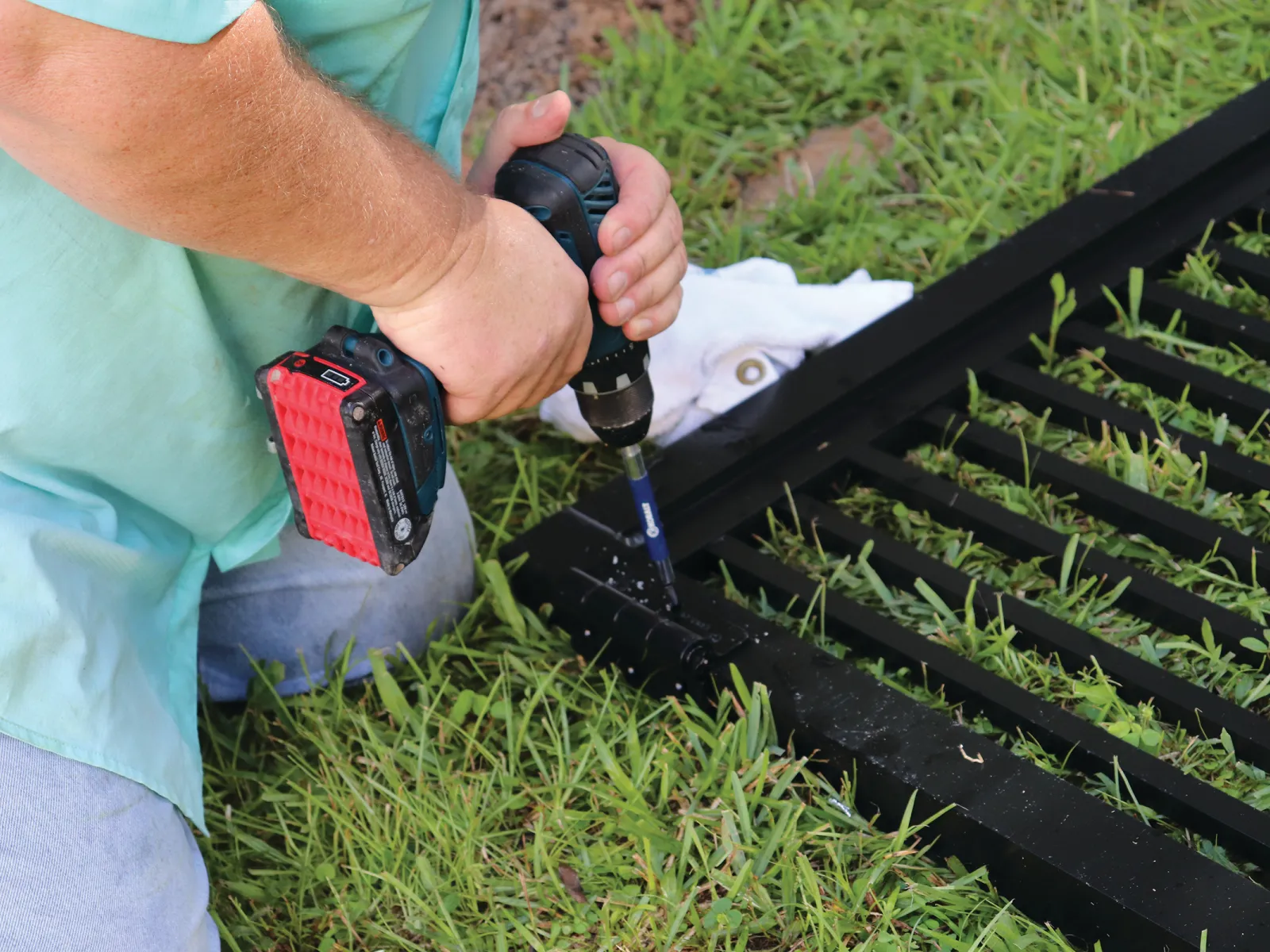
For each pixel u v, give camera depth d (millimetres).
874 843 1617
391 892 1646
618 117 2828
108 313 1312
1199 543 1857
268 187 1098
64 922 1260
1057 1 2967
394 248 1211
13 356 1288
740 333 2137
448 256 1264
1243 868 1574
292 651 1872
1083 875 1482
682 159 2705
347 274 1220
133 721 1374
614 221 1446
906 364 2158
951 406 2162
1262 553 1826
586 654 1895
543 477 2188
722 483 2049
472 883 1618
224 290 1413
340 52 1343
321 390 1292
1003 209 2537
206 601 1818
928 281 2408
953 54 2826
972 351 2188
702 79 2865
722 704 1750
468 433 2279
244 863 1740
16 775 1265
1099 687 1694
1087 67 2785
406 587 1854
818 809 1661
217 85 1021
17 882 1244
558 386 1495
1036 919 1556
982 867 1568
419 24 1368
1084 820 1537
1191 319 2193
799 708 1707
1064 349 2213
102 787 1314
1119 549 1928
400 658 1898
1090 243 2291
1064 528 1974
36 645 1279
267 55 1046
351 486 1345
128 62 985
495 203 1370
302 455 1361
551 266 1371
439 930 1590
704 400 2137
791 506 2000
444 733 1785
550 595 1931
